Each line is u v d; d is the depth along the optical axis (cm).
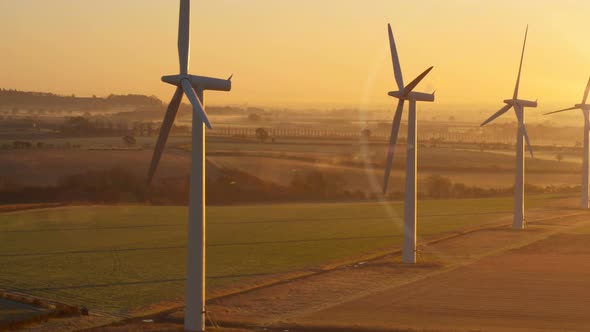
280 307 3238
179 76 2722
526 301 3366
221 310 3170
